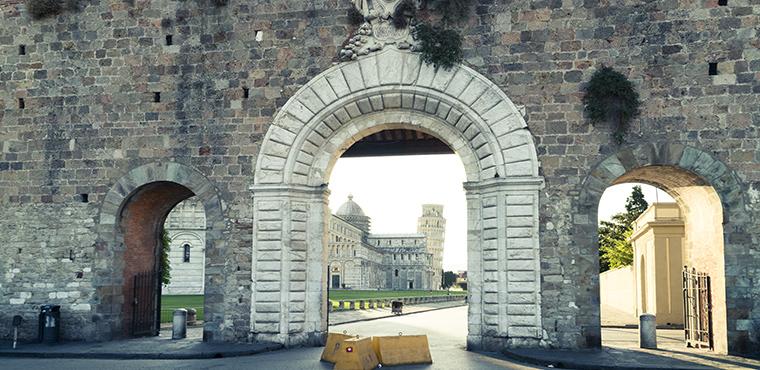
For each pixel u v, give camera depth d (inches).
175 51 1055.6
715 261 930.7
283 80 1019.9
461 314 2306.8
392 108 1000.2
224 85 1035.9
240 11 1043.3
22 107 1090.7
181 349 912.3
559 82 946.1
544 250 921.5
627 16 940.6
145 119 1051.9
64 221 1056.8
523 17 964.6
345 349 730.8
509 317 919.0
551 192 930.1
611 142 925.2
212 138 1029.2
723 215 892.0
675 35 927.7
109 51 1073.5
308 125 1003.3
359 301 2544.3
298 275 989.8
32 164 1075.3
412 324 1656.0
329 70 1005.8
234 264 999.6
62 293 1042.7
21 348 944.9
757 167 892.6
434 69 973.8
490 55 966.4
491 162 951.6
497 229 938.7
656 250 1550.2
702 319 987.9
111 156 1055.0
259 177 1005.2
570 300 907.4
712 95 911.0
